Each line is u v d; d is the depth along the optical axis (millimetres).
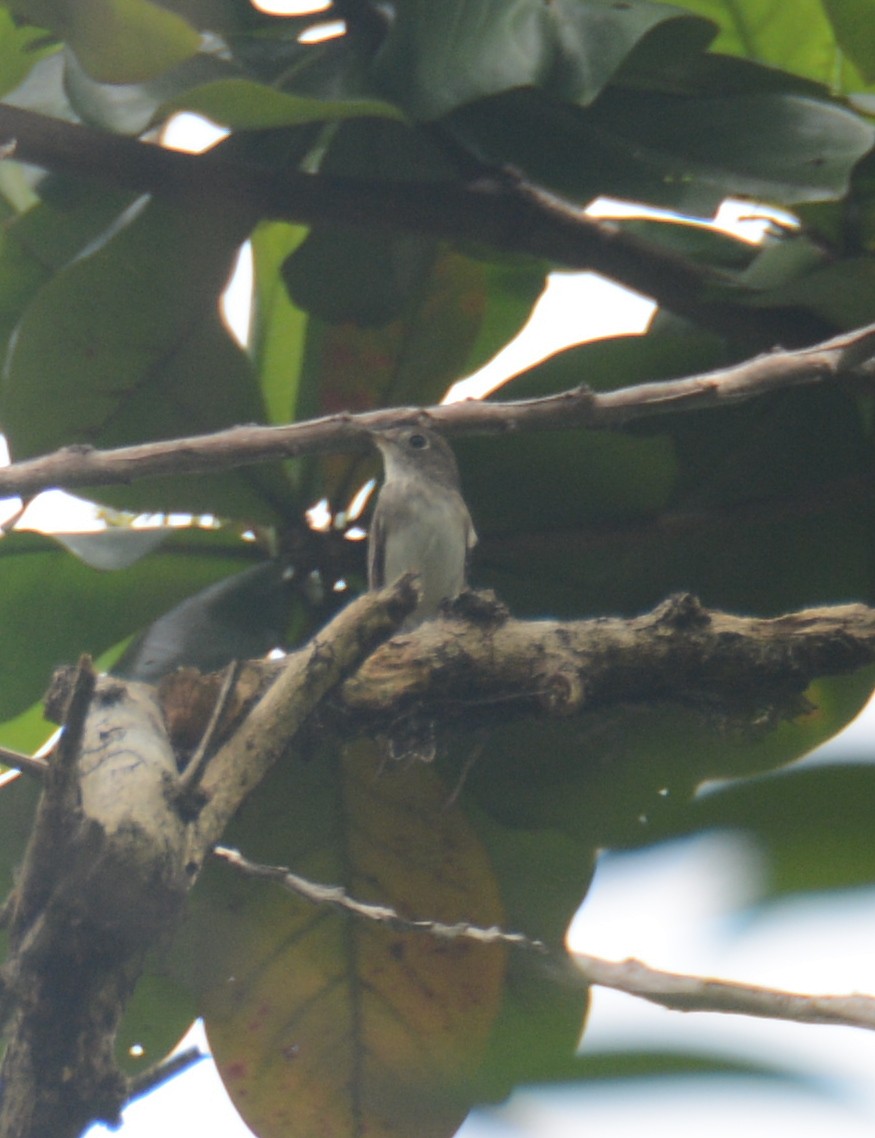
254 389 5516
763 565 5828
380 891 5426
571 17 5363
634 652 4516
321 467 5711
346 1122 5188
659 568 5785
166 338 5398
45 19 4477
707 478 5754
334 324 6047
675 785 5535
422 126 5891
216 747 3645
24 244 6176
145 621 5758
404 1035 5242
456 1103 5156
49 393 5418
